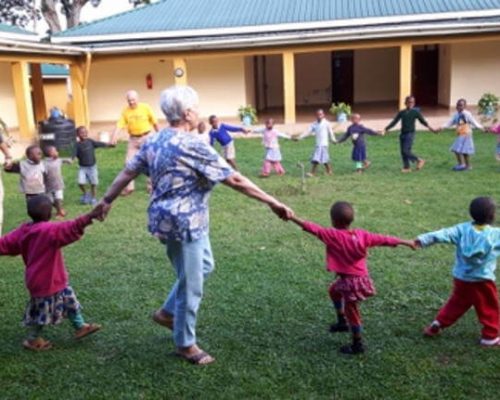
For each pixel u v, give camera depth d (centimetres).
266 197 336
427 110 1898
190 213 318
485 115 1580
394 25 1706
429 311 421
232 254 568
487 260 353
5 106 1797
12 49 1319
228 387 327
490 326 361
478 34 1622
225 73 1889
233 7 2000
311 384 327
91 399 320
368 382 327
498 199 762
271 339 385
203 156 314
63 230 356
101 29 1833
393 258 534
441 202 759
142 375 343
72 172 1155
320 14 1859
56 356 371
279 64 2323
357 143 1016
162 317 365
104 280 509
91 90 1925
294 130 1669
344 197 821
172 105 319
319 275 502
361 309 427
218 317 421
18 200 907
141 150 328
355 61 2291
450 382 324
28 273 364
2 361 366
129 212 784
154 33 1766
